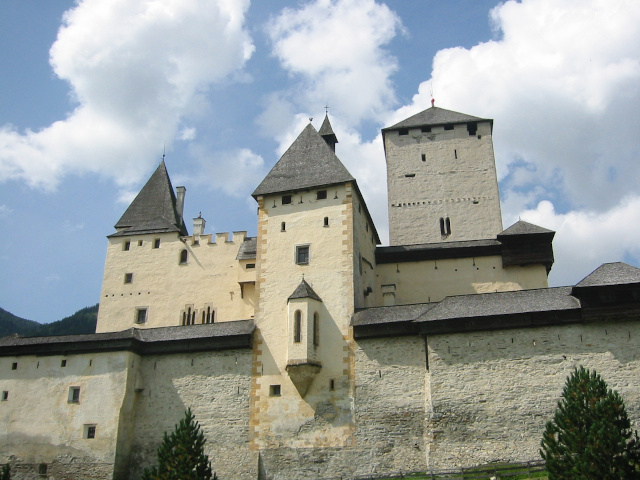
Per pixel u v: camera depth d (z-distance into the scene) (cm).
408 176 5700
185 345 3822
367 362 3541
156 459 3588
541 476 2894
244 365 3709
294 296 3706
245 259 4912
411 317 3562
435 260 4506
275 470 3434
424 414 3344
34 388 3784
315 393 3544
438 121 5894
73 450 3578
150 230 5297
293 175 4247
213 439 3572
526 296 3500
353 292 3762
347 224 3953
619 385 3119
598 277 3322
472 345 3384
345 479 3231
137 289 5103
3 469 3534
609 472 2380
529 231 4362
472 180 5591
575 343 3253
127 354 3744
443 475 3067
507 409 3216
